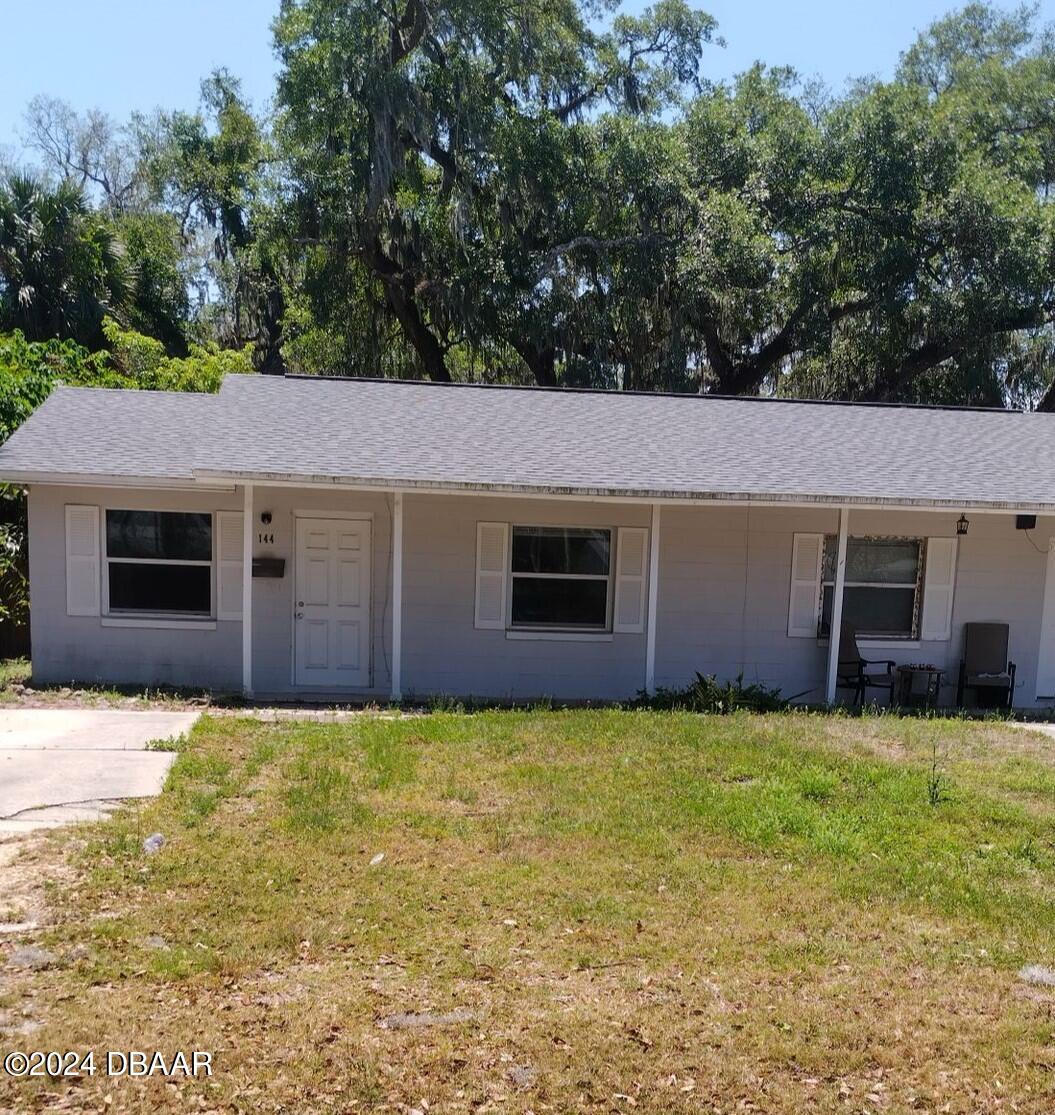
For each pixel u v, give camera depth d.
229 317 35.44
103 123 41.19
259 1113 3.42
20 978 4.22
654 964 4.55
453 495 11.16
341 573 11.80
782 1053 3.87
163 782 6.95
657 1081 3.68
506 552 11.85
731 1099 3.59
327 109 23.88
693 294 23.27
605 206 24.53
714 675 11.66
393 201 24.47
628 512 11.91
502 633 11.91
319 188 24.50
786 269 23.70
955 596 12.22
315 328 26.98
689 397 13.98
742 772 7.52
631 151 23.94
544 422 12.42
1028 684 12.33
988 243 23.69
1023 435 13.23
